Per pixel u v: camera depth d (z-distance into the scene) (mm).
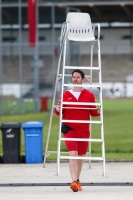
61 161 43625
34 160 43438
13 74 173875
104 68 184875
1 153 49625
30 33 90938
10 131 43562
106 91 164125
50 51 173625
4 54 178500
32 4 90062
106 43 191375
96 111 30234
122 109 102875
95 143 57156
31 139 43344
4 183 32938
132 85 164000
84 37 33531
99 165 41438
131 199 27047
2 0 169250
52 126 75000
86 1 169625
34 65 99062
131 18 183375
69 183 32688
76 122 29531
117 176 35625
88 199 27047
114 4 170125
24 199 27188
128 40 191000
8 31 184125
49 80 155625
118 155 48062
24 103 107438
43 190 30094
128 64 186750
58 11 176500
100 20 185750
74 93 30125
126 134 64500
